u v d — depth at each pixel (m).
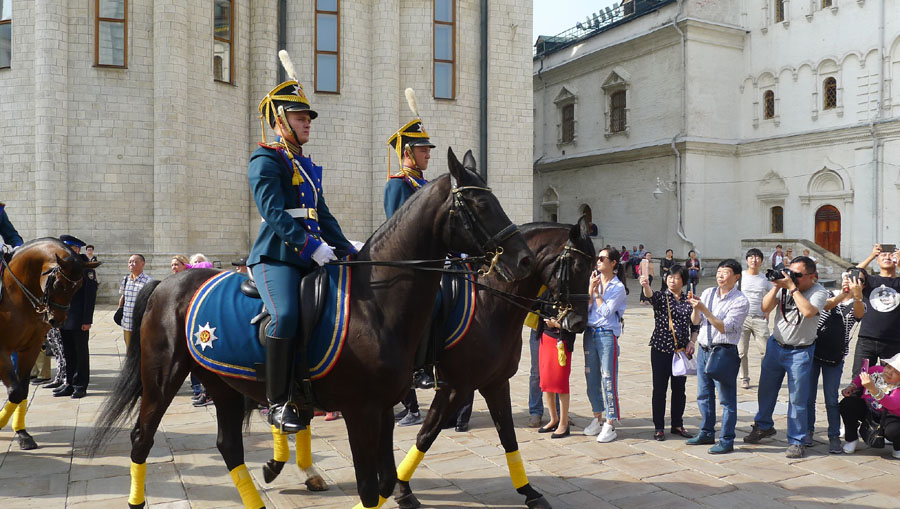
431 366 5.18
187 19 19.92
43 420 7.80
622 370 11.45
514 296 5.25
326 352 4.00
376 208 22.08
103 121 19.48
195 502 5.30
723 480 5.95
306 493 5.54
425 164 5.85
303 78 21.48
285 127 4.26
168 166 19.53
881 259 7.34
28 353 6.85
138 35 19.62
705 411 7.02
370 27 22.12
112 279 19.53
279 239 4.18
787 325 6.72
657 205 35.12
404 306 4.07
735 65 34.62
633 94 36.44
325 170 21.61
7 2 19.67
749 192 34.28
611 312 7.23
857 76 30.03
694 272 27.78
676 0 33.47
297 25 21.50
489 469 6.24
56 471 6.00
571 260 5.36
